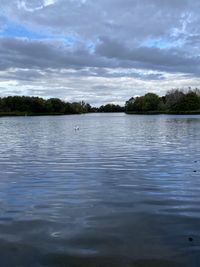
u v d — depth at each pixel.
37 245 6.72
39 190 11.34
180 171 14.71
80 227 7.71
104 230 7.51
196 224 7.84
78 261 6.04
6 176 13.86
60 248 6.57
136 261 6.02
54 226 7.79
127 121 87.12
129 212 8.82
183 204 9.52
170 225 7.80
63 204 9.61
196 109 171.12
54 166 16.28
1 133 42.03
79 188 11.60
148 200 9.98
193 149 22.84
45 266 5.86
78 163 17.16
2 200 10.07
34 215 8.61
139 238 7.04
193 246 6.60
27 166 16.34
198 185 11.94
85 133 41.06
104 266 5.86
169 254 6.27
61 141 29.77
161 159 18.38
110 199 10.13
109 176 13.72
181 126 55.94
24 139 32.31
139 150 22.56
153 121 83.06
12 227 7.74
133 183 12.38
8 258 6.17
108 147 24.53
